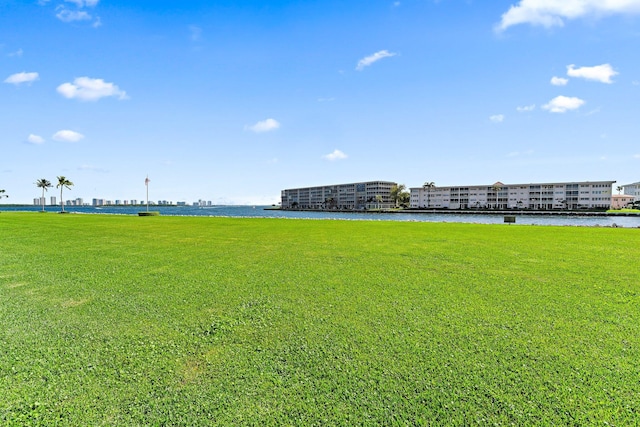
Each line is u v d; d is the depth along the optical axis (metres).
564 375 3.00
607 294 5.45
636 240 12.97
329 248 10.78
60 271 7.28
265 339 3.78
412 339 3.75
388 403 2.64
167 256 9.23
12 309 4.79
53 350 3.52
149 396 2.74
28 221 26.61
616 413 2.50
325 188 171.25
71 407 2.61
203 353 3.46
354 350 3.49
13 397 2.73
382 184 150.12
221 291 5.68
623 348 3.52
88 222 25.72
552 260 8.51
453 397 2.70
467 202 119.06
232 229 19.06
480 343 3.64
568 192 101.69
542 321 4.27
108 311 4.71
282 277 6.68
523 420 2.44
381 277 6.67
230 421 2.45
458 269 7.43
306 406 2.61
